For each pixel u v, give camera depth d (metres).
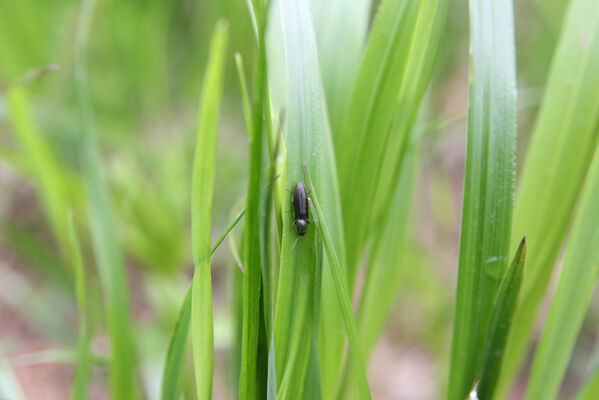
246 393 0.24
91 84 0.55
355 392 0.29
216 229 0.57
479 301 0.25
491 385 0.26
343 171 0.26
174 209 0.51
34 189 0.62
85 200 0.43
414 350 0.52
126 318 0.29
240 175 0.58
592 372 0.27
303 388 0.25
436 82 0.54
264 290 0.24
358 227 0.26
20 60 0.52
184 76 0.66
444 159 0.59
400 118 0.26
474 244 0.24
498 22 0.24
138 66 0.59
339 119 0.27
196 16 0.66
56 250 0.57
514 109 0.24
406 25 0.24
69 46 0.53
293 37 0.23
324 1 0.27
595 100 0.25
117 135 0.54
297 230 0.23
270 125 0.23
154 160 0.57
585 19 0.26
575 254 0.26
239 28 0.57
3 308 0.54
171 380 0.26
